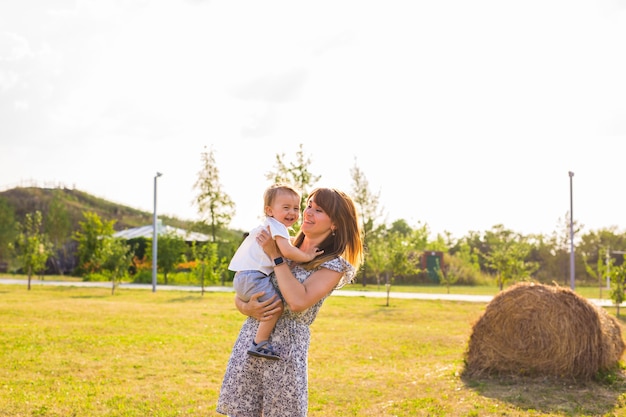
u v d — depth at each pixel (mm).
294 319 3619
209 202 46062
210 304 24094
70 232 64562
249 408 3645
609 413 7438
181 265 46094
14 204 73875
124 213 78688
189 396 8555
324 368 10930
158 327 16375
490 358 9375
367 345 13812
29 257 31047
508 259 29922
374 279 48750
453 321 19750
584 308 8984
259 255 3592
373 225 47312
